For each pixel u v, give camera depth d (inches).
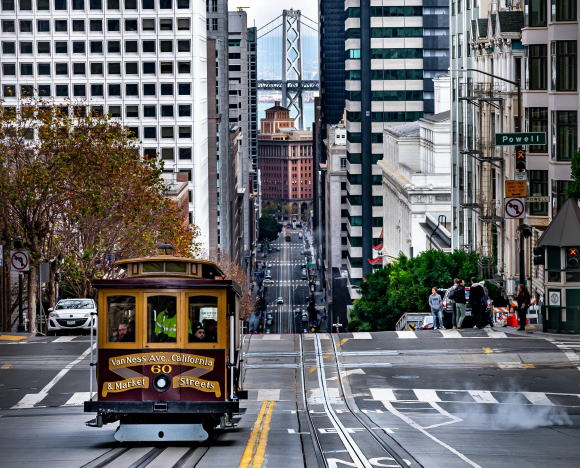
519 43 7244.1
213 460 2081.7
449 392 3548.2
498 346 4372.5
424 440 2421.3
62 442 2447.1
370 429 2664.9
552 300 4613.7
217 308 2379.4
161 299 2368.4
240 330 2714.1
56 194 5949.8
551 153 6102.4
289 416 3036.4
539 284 6195.9
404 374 3885.3
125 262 2479.1
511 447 2297.0
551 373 3848.4
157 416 2399.1
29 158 6304.1
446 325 5231.3
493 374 3846.0
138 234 6550.2
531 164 6412.4
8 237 5876.0
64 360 4207.7
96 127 6254.9
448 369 3956.7
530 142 4694.9
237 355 2559.1
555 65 6008.9
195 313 2377.0
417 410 3216.0
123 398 2361.0
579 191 4729.3
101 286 2364.7
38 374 3922.2
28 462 2044.8
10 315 6742.1
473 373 3873.0
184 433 2357.3
